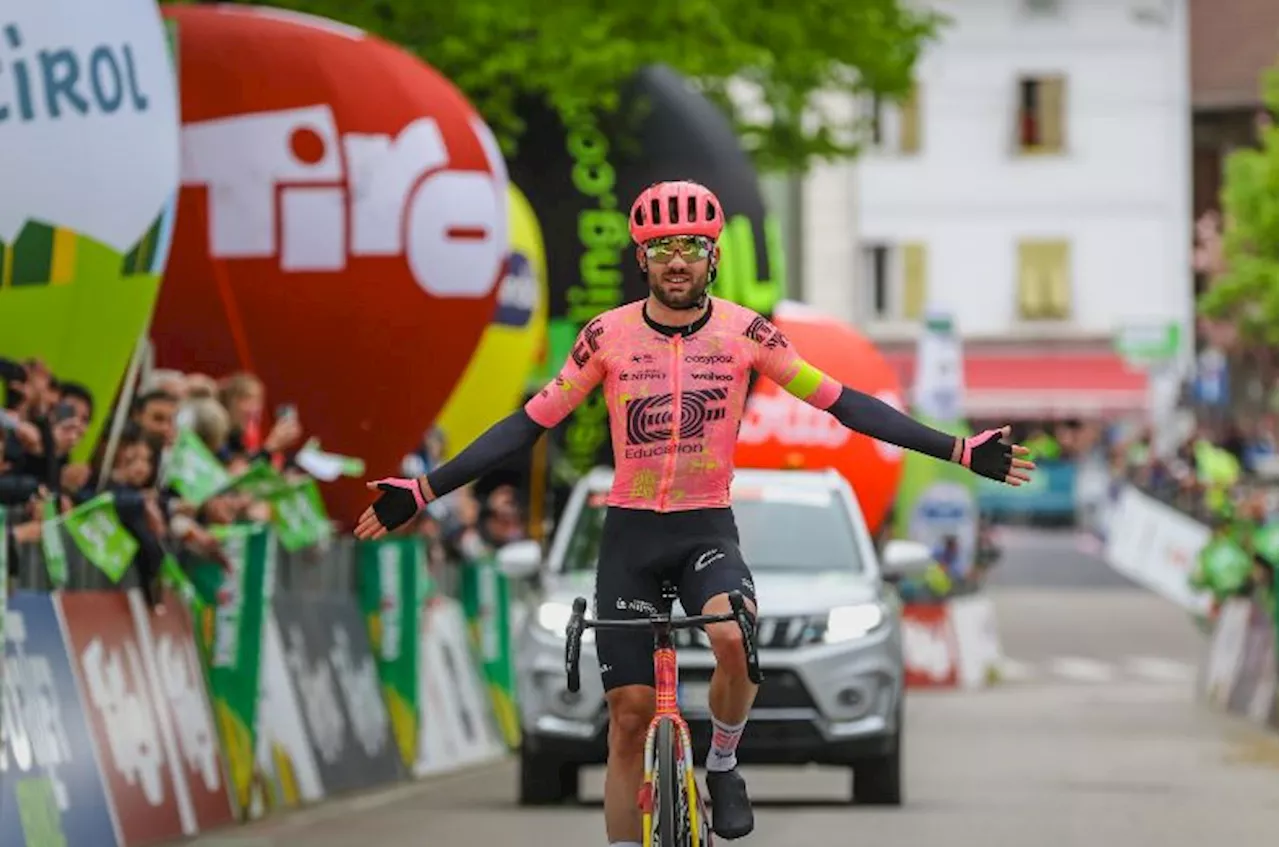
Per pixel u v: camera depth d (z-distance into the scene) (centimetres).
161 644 2475
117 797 2289
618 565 1633
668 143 4472
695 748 2706
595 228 4456
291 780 2802
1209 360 12950
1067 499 12794
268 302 3397
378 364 3453
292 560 2927
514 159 4484
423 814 2728
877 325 13400
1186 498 8569
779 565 2945
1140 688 5559
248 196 3384
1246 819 2664
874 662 2784
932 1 13388
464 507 3781
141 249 2586
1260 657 4447
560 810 2783
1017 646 7106
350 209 3406
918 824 2617
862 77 6106
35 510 2241
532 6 4653
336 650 3044
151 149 2566
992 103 13450
